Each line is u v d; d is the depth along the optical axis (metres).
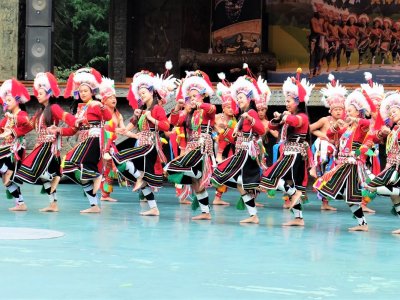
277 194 15.88
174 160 9.86
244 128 9.57
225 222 9.81
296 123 9.24
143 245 7.47
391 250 7.68
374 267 6.62
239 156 9.59
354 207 9.34
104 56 38.97
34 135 16.55
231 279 5.88
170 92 10.41
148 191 10.34
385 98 9.05
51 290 5.31
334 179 9.26
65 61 38.97
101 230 8.54
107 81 11.84
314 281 5.91
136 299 5.11
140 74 10.20
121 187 15.91
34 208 10.87
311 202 13.96
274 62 23.28
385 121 9.11
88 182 10.39
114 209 11.09
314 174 9.48
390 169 9.04
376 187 9.09
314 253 7.32
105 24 39.12
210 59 22.92
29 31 16.11
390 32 24.14
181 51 22.61
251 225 9.56
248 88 9.54
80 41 39.12
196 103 9.84
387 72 24.19
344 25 24.36
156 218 10.02
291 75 24.61
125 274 5.95
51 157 10.14
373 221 10.77
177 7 23.48
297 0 24.52
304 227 9.56
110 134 10.24
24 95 10.30
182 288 5.49
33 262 6.32
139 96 10.24
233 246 7.61
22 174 10.01
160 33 23.56
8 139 10.23
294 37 24.59
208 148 9.85
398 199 9.30
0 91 10.25
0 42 16.89
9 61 16.91
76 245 7.31
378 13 24.20
